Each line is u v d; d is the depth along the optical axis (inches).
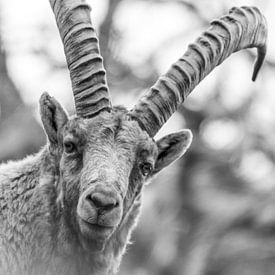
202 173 1691.7
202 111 1674.5
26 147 1419.8
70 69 640.4
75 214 606.5
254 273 1646.2
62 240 613.9
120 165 601.3
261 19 719.1
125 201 616.4
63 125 627.8
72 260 617.0
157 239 1589.6
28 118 1441.9
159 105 644.1
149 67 1587.1
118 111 633.6
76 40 640.4
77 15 646.5
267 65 1640.0
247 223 1665.8
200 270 1595.7
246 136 1705.2
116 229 627.5
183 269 1579.7
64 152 617.9
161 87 648.4
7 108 1491.1
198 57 666.2
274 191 1702.8
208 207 1654.8
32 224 616.4
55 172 627.5
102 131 613.9
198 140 1683.1
